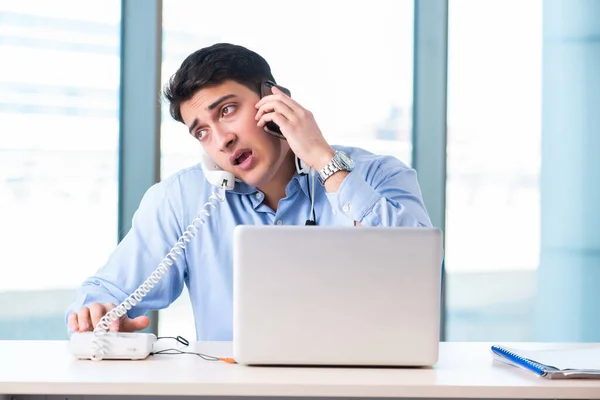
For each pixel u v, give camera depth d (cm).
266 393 136
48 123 347
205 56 203
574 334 391
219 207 223
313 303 153
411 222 193
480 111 385
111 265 218
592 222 390
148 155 355
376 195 192
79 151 350
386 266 153
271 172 209
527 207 388
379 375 146
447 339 385
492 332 388
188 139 358
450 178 384
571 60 389
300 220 222
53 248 348
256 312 153
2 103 343
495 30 384
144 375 143
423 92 379
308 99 369
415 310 153
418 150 380
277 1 364
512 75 386
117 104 354
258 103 202
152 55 354
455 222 385
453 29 382
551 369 145
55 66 348
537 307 389
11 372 146
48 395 153
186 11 359
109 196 353
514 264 388
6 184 343
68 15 349
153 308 221
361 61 373
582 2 387
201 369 150
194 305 225
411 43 379
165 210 224
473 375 147
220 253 222
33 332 346
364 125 374
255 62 208
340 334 153
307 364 154
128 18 353
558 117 388
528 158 388
